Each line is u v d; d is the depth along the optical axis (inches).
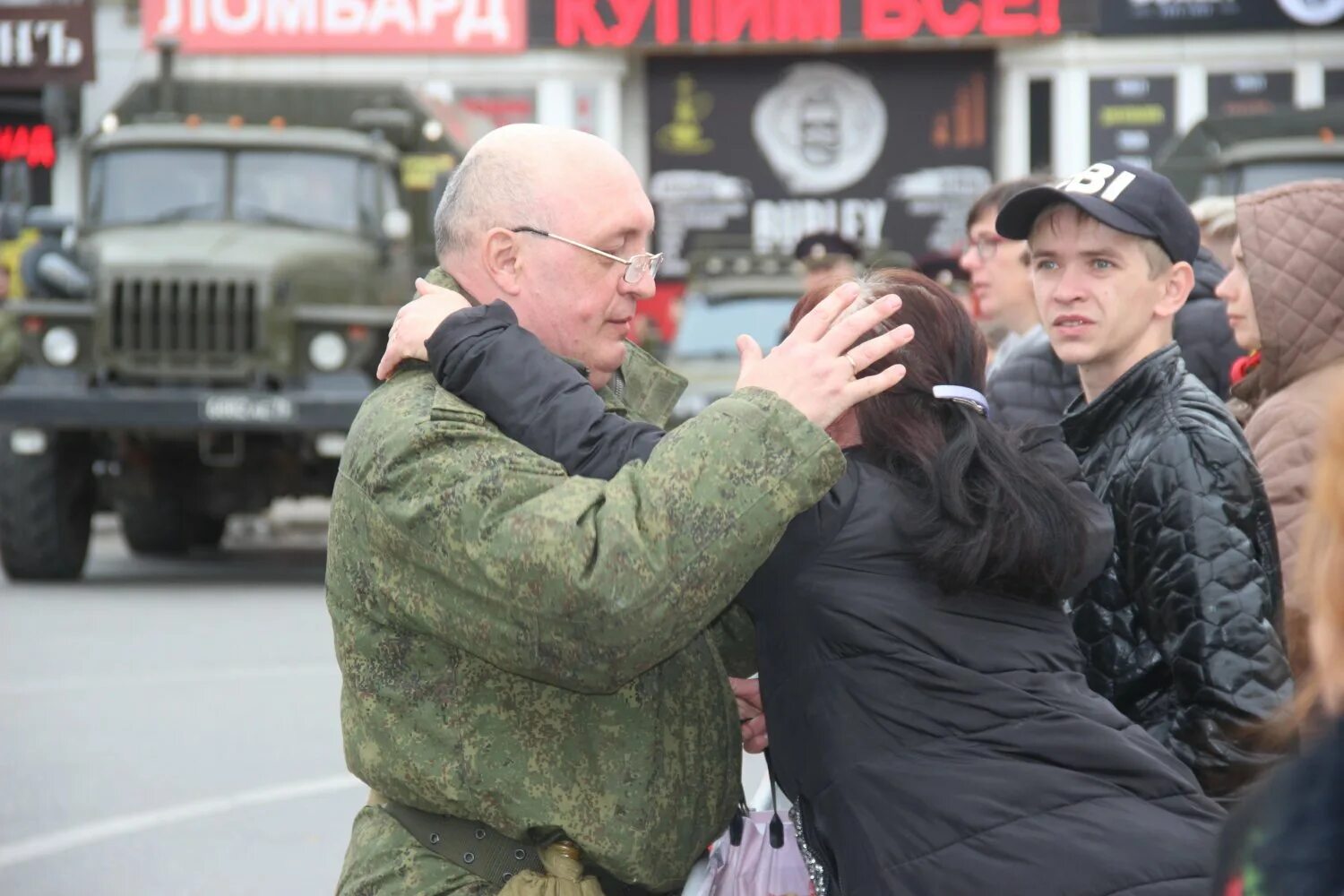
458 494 141.2
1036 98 1338.6
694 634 142.7
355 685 151.2
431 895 151.3
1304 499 196.9
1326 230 212.7
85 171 730.2
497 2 1320.1
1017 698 140.1
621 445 144.6
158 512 820.0
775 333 756.0
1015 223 198.7
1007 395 273.9
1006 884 134.2
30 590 668.1
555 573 136.9
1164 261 194.9
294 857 325.4
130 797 364.2
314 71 1323.8
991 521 140.3
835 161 1368.1
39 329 667.4
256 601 641.0
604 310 159.6
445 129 764.0
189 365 668.7
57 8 1305.4
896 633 140.8
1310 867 81.3
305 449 668.1
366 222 724.7
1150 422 176.4
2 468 666.2
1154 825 135.4
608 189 158.7
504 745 148.3
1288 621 190.4
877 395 147.7
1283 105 1304.1
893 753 140.2
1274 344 211.6
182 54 1317.7
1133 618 175.0
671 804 152.6
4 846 331.3
